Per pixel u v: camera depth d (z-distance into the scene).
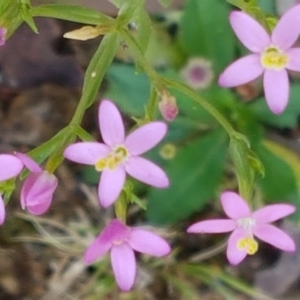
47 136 0.16
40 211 0.11
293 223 0.15
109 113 0.11
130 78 0.14
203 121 0.14
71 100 0.16
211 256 0.16
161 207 0.14
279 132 0.15
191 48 0.14
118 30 0.11
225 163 0.14
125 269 0.11
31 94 0.16
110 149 0.11
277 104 0.11
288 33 0.11
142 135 0.11
